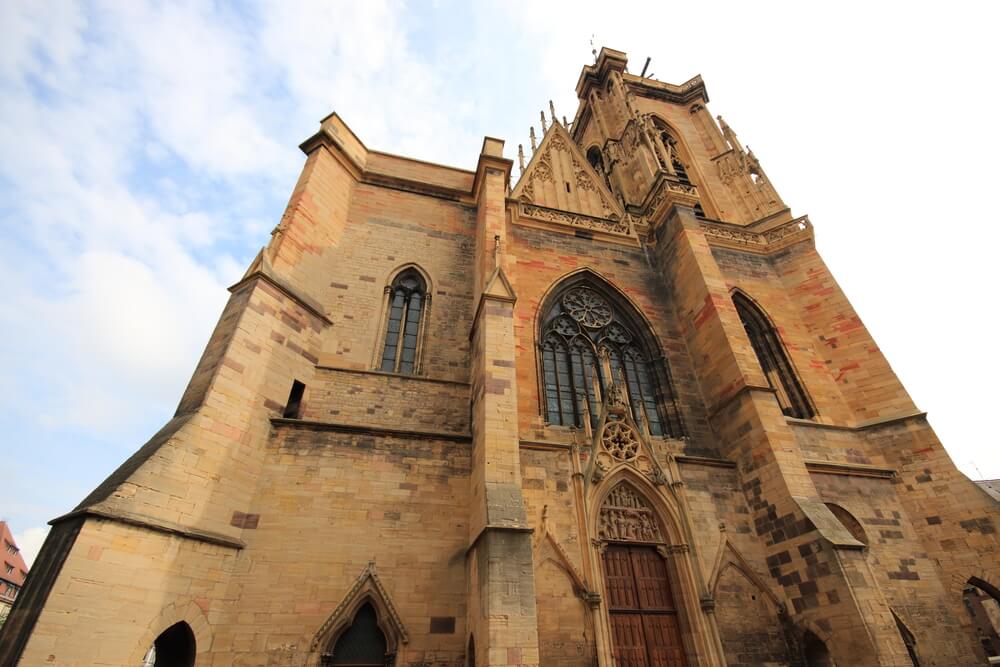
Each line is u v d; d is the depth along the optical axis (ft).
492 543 45.44
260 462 54.24
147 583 40.75
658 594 59.26
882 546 65.98
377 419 63.87
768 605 59.36
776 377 87.15
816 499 61.46
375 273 80.12
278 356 60.95
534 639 41.70
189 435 47.88
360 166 91.20
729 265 102.22
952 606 62.23
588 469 63.98
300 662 45.37
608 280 91.81
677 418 77.51
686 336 88.17
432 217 91.15
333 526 53.01
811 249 102.06
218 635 44.60
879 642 49.52
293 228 71.92
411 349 75.41
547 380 76.79
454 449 61.77
